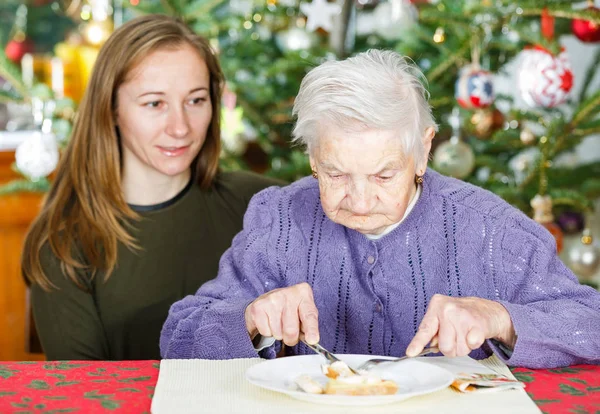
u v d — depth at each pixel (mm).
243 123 2893
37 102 2592
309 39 2623
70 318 1979
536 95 2314
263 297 1374
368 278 1519
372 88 1268
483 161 2629
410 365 1257
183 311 1511
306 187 1647
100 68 1972
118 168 2004
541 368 1311
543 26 2365
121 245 2006
